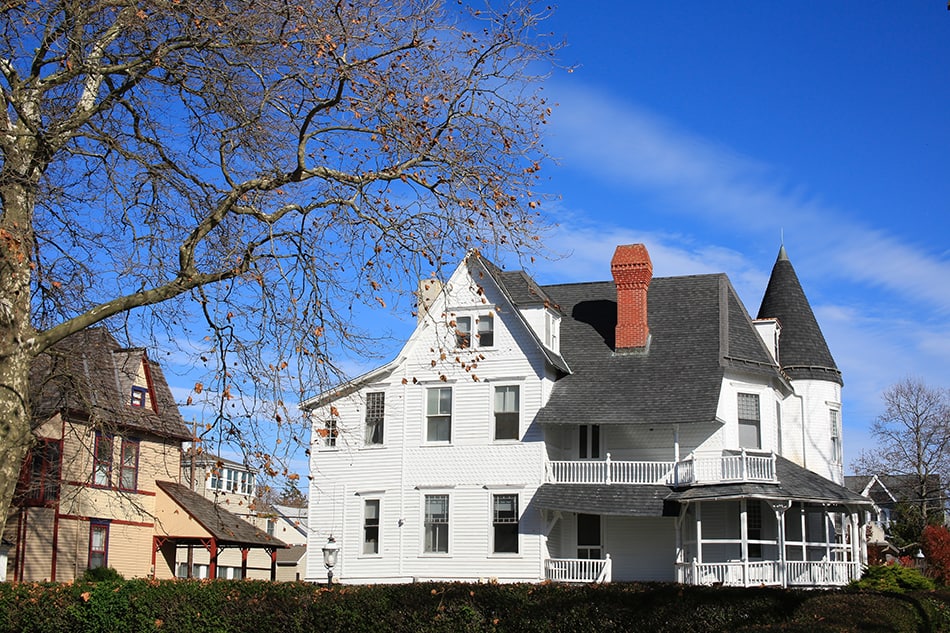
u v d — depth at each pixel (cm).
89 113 1712
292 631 1967
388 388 3900
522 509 3606
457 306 3847
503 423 3725
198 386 1623
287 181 1698
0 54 1683
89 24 1777
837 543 3925
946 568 5247
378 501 3822
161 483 3959
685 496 3359
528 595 1906
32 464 3247
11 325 1521
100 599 2025
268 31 1686
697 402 3550
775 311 4253
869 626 1419
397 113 1681
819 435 4006
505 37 1750
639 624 1831
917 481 7125
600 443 3744
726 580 3228
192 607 2016
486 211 1697
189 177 1794
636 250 3944
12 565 3253
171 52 1738
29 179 1597
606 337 3975
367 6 1716
